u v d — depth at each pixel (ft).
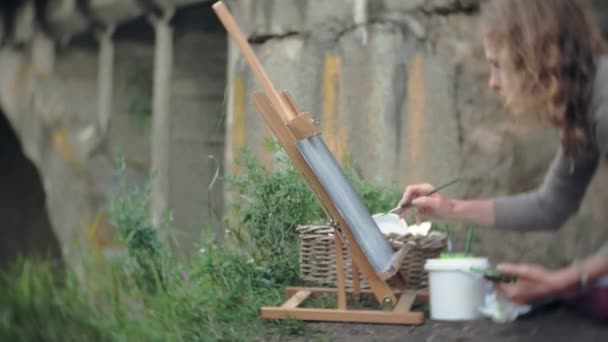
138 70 46.11
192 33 42.14
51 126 48.29
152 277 16.11
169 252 17.12
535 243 22.76
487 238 22.47
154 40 45.75
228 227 18.21
